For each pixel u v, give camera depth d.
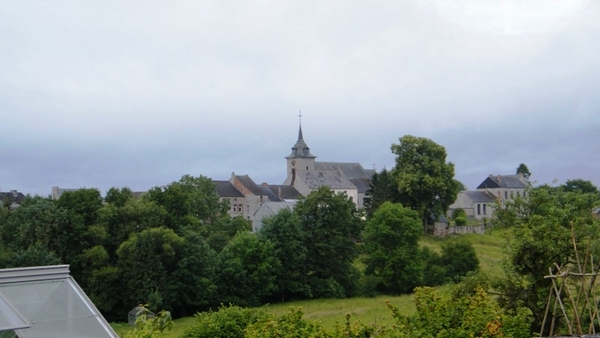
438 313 16.91
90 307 12.33
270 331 17.19
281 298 72.19
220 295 66.94
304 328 17.80
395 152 106.31
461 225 107.88
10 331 10.46
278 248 72.38
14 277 12.15
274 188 144.50
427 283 74.25
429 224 107.50
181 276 64.12
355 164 168.50
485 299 17.52
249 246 70.50
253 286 69.06
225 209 103.62
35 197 71.69
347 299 71.38
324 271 74.81
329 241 75.56
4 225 67.25
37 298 12.04
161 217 70.81
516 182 147.12
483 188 146.25
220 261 68.12
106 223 67.06
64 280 12.62
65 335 11.64
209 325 30.27
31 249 60.66
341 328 17.31
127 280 62.28
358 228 79.75
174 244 64.44
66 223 64.75
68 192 69.50
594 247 27.91
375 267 76.56
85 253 63.69
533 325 28.28
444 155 104.56
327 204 76.88
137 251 62.22
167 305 62.78
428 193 103.69
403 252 74.06
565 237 28.25
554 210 30.00
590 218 30.53
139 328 16.33
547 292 28.38
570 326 20.94
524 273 29.25
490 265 77.06
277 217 74.56
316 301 70.81
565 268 25.66
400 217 75.75
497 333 15.31
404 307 57.41
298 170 150.62
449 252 76.56
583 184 120.88
